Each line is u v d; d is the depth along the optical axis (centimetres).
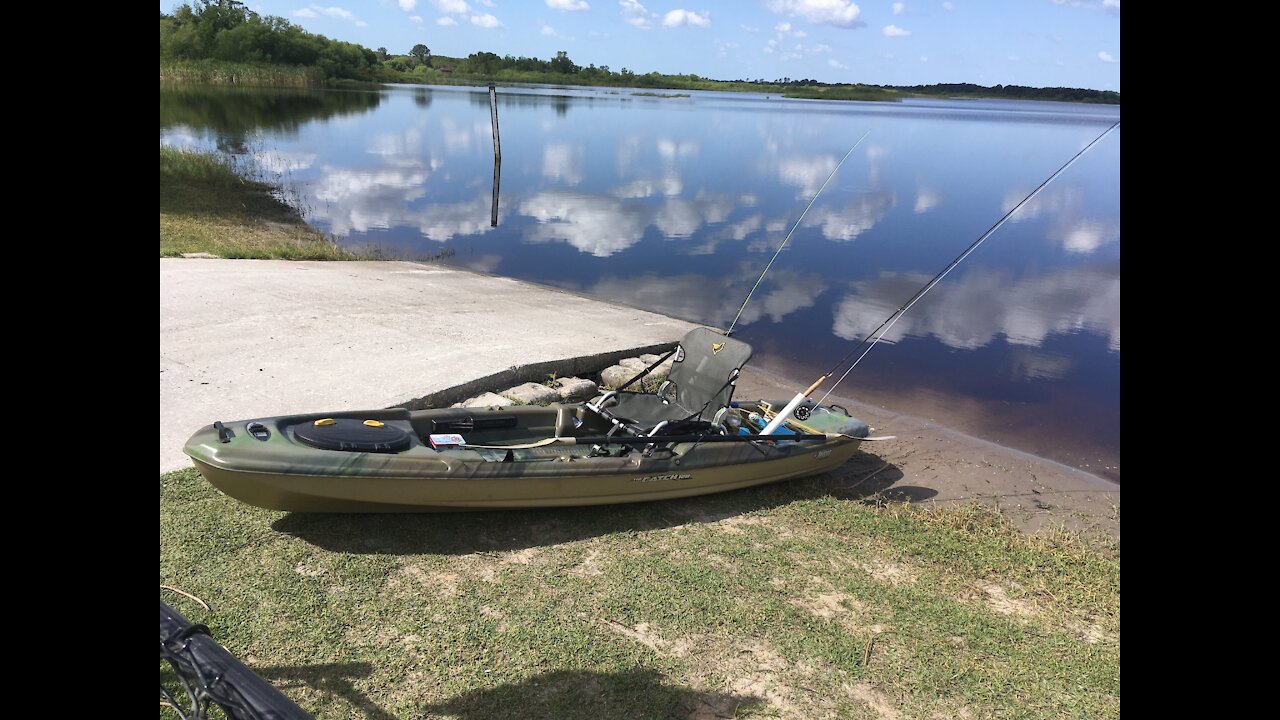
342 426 574
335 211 2206
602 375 981
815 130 6188
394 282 1312
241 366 796
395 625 479
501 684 438
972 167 4066
